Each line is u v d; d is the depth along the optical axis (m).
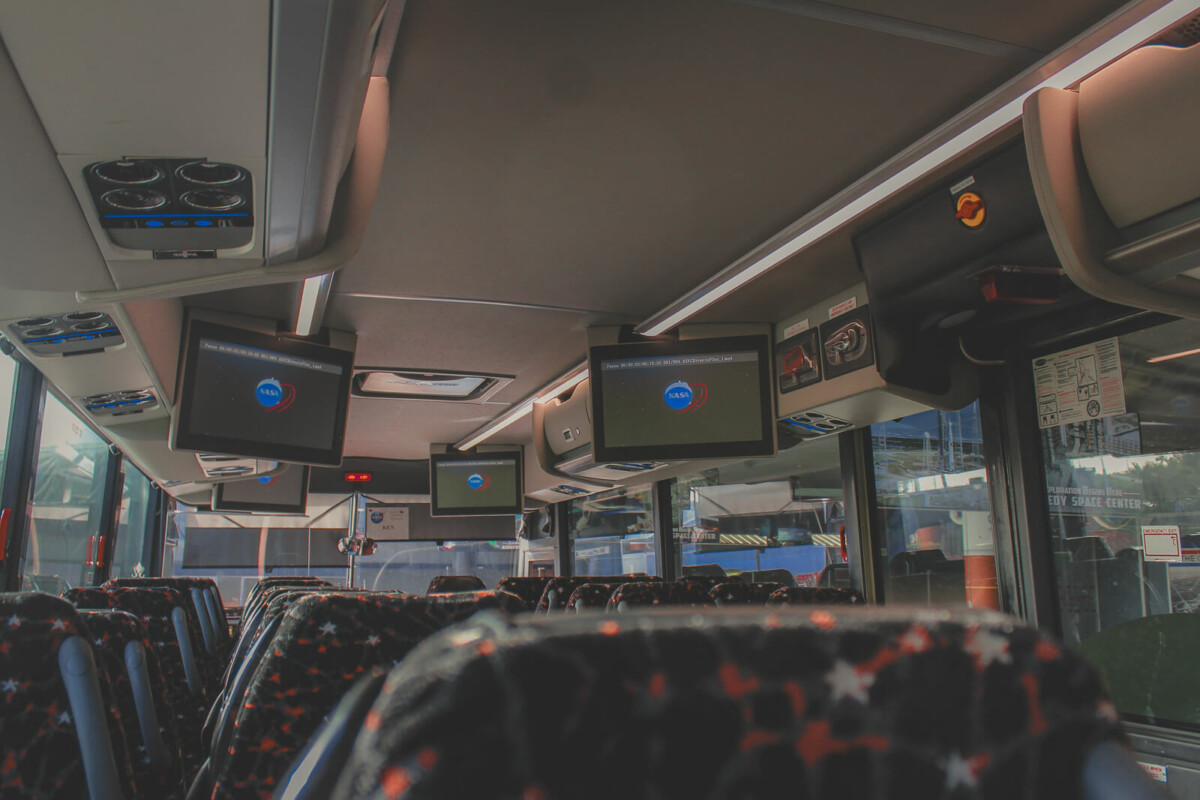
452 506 9.00
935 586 4.37
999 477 3.87
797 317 4.49
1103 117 2.36
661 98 2.65
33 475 4.80
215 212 2.23
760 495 6.11
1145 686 3.19
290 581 5.55
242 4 1.46
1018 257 3.00
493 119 2.76
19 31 1.51
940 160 2.92
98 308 3.23
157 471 7.03
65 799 1.48
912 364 3.76
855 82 2.59
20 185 2.05
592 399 4.69
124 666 2.00
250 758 1.64
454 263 3.96
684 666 0.46
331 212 2.42
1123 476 3.35
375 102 2.54
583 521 9.54
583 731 0.44
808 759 0.48
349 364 4.88
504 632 0.45
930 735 0.50
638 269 4.05
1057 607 3.58
